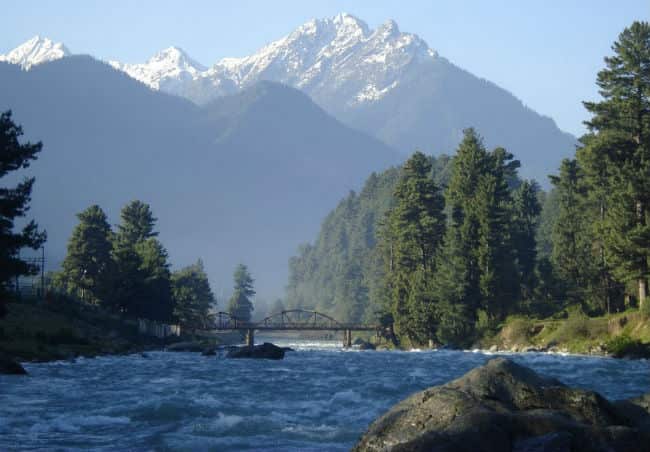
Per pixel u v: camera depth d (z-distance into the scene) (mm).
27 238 59438
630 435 15469
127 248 134875
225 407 28219
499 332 108625
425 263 141125
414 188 143000
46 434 22891
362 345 146750
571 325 93312
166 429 23672
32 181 60906
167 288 143250
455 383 18531
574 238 126312
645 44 102000
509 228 131750
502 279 117250
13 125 61125
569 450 14875
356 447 17078
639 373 49406
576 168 149500
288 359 74500
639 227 88250
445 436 15102
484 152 137625
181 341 131625
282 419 25375
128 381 42312
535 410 16625
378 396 32094
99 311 119250
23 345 66250
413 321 129500
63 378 44094
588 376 46625
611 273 104375
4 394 34125
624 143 100500
